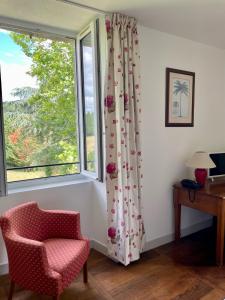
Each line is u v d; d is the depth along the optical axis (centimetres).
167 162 279
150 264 239
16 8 206
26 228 192
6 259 219
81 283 209
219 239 235
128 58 223
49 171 255
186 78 286
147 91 255
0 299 189
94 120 238
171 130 279
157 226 277
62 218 204
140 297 192
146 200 265
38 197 230
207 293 196
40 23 237
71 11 213
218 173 294
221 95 329
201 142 312
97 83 230
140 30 245
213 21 236
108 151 226
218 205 235
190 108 294
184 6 205
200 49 298
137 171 235
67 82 262
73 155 270
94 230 266
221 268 232
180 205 279
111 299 189
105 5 202
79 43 254
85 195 260
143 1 196
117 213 230
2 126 205
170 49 270
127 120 223
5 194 211
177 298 190
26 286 165
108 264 238
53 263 165
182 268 232
